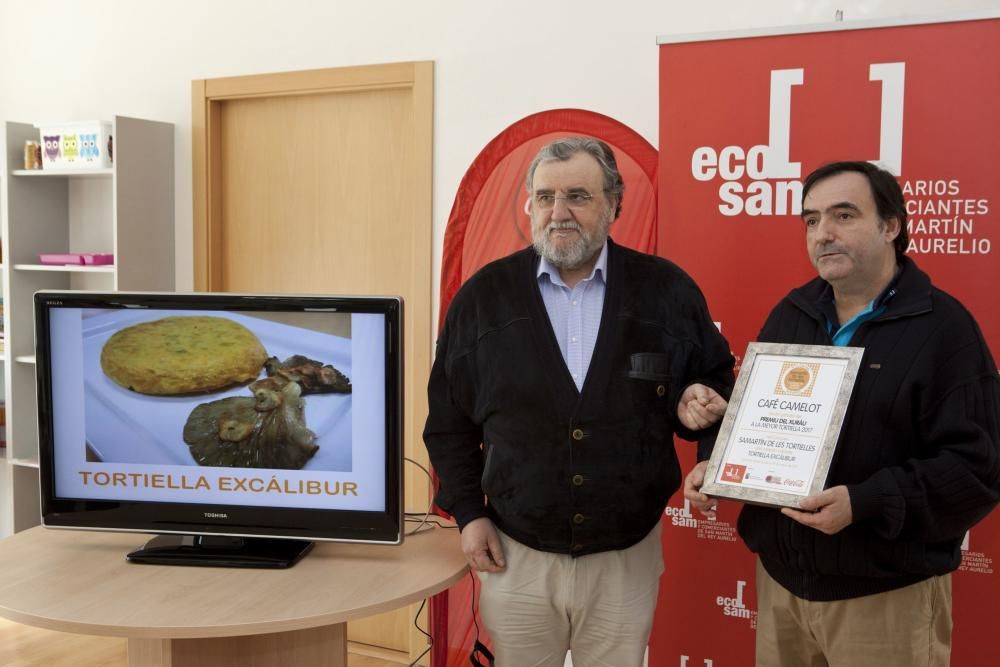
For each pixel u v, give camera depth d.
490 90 2.85
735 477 1.66
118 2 3.50
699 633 2.38
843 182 1.67
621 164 2.67
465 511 1.92
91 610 1.58
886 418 1.63
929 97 2.04
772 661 1.82
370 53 3.04
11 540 1.99
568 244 1.82
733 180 2.23
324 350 1.85
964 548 2.07
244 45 3.27
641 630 1.88
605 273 1.90
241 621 1.54
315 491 1.88
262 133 3.35
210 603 1.62
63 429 1.93
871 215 1.65
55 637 3.26
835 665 1.71
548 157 1.86
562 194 1.83
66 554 1.90
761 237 2.22
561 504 1.80
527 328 1.85
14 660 3.07
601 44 2.69
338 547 1.96
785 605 1.78
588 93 2.71
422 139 2.95
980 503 1.57
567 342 1.87
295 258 3.33
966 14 1.99
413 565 1.85
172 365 1.89
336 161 3.22
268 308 1.86
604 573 1.85
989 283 2.02
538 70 2.78
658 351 1.84
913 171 2.06
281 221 3.35
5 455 3.90
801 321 1.80
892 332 1.65
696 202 2.27
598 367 1.82
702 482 1.73
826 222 1.67
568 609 1.87
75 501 1.94
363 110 3.16
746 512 1.85
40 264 3.54
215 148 3.40
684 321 1.88
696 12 2.56
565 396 1.81
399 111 3.10
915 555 1.61
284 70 3.20
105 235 3.65
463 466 1.97
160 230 3.40
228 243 3.45
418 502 3.02
